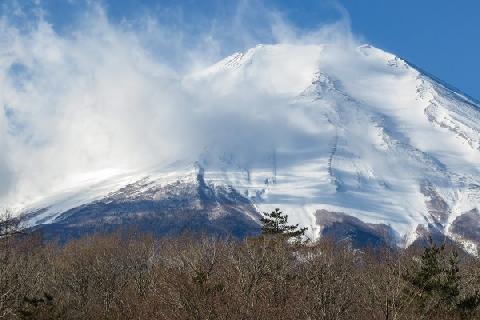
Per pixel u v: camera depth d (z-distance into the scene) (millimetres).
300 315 62562
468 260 78438
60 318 68812
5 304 68438
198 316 61531
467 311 63750
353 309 62625
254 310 61125
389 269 61156
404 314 57719
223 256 72562
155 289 70625
